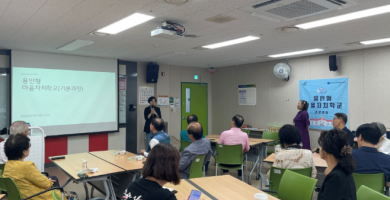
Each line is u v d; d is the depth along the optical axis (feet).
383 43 16.65
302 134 19.74
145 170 5.23
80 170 10.34
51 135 19.61
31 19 11.45
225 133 14.94
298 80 21.98
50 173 17.97
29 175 8.21
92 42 15.93
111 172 10.07
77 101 20.63
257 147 16.55
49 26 12.51
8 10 10.32
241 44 16.71
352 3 9.64
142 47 17.53
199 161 11.39
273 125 23.62
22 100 18.45
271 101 23.86
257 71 24.90
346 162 5.59
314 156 12.39
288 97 22.66
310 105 21.25
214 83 29.27
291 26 12.63
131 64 23.63
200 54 20.35
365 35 14.51
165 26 11.60
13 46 17.08
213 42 16.10
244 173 18.07
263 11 10.45
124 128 23.31
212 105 29.55
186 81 27.78
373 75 18.06
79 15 10.94
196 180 8.45
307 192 6.95
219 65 26.99
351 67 19.07
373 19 11.60
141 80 24.56
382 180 8.06
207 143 11.78
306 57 21.45
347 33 14.02
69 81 20.25
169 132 26.45
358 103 18.78
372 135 8.50
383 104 17.65
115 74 22.39
